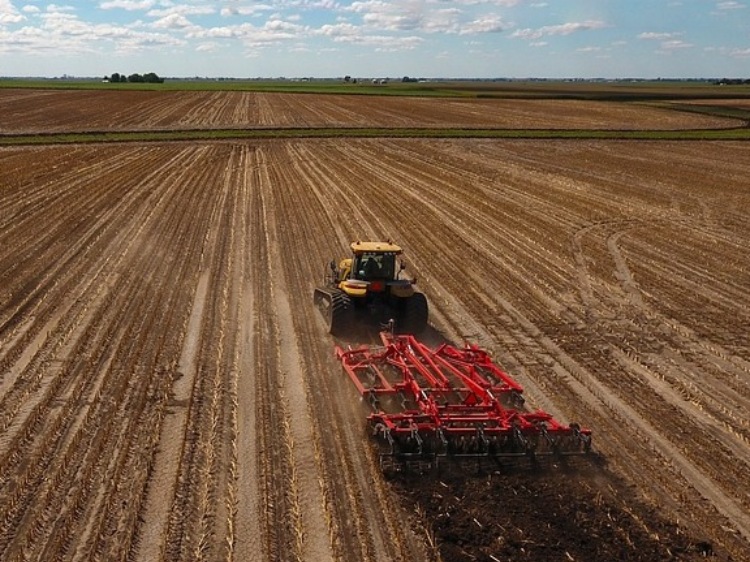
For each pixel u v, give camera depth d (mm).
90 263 18391
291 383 11477
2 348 12727
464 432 8992
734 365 13195
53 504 8141
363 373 11719
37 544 7477
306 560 7371
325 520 8008
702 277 19109
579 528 7941
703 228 25281
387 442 9273
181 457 9195
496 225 24859
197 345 13008
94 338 13258
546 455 9375
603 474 9078
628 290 17766
